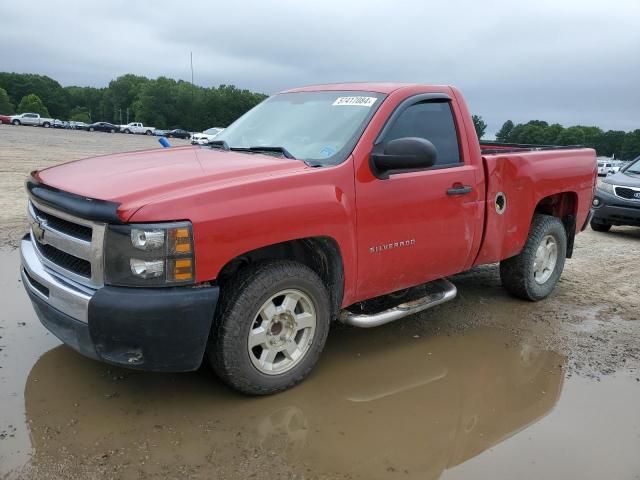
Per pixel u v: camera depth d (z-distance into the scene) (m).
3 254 6.25
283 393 3.56
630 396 3.78
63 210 3.07
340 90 4.36
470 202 4.40
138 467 2.76
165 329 2.90
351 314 3.91
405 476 2.83
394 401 3.56
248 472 2.77
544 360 4.28
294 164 3.54
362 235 3.68
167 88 105.38
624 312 5.39
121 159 3.89
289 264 3.38
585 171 5.82
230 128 4.75
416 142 3.55
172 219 2.86
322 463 2.88
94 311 2.88
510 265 5.36
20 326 4.30
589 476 2.91
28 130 46.81
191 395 3.46
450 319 5.02
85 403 3.30
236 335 3.20
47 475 2.66
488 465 2.96
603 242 9.14
